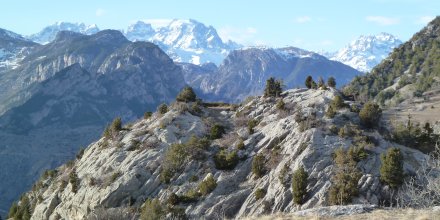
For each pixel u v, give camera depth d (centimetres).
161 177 8225
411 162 7394
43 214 9381
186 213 7325
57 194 9531
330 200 6681
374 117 8456
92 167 9231
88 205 8300
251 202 7244
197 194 7656
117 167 8762
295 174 6962
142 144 9119
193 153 8450
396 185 6688
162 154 8712
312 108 8894
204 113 10238
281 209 6912
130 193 8162
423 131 9006
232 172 8006
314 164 7344
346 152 7462
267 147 8269
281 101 9494
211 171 8094
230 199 7400
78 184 9088
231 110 10562
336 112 8644
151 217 7062
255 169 7775
